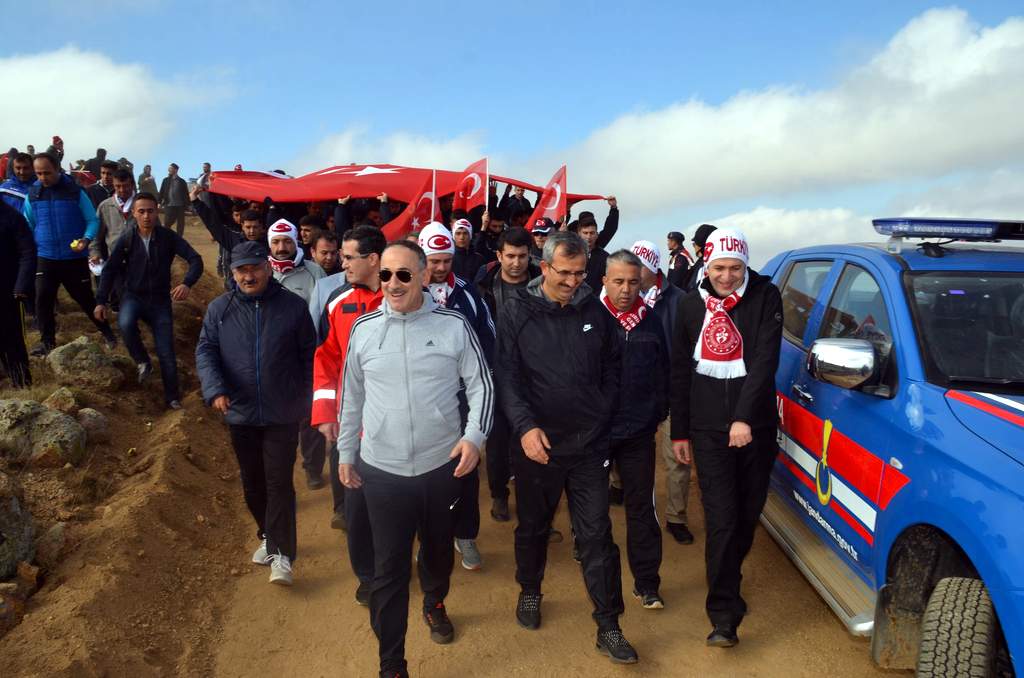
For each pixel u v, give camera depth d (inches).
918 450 112.0
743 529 142.9
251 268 153.5
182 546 174.4
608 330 137.4
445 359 123.1
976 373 117.8
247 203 431.5
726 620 138.1
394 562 123.3
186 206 674.2
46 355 263.7
